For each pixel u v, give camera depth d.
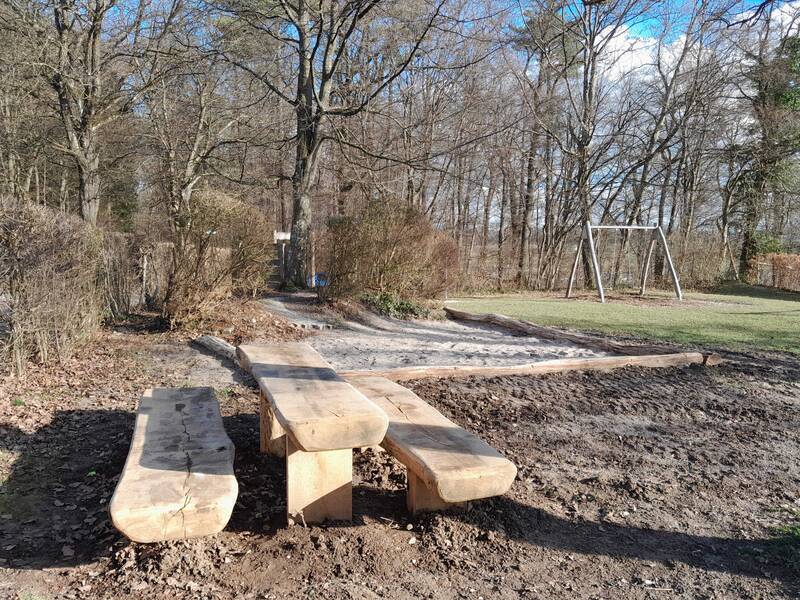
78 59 14.02
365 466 4.21
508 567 3.01
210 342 8.84
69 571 2.90
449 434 3.57
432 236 14.59
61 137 17.00
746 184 29.83
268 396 3.51
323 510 3.31
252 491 3.73
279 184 19.88
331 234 13.46
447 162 24.97
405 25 19.77
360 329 11.70
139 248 11.90
